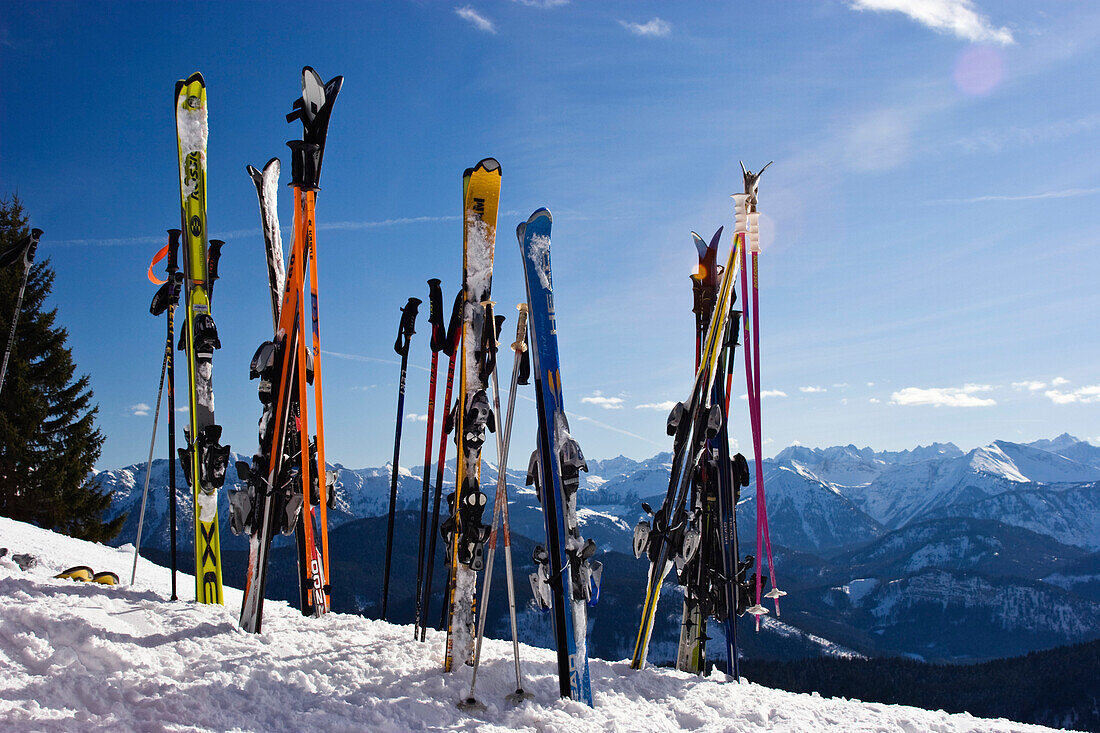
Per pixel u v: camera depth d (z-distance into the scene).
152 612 4.62
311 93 5.06
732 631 5.66
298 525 5.78
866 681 75.12
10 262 5.05
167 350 5.85
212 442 5.73
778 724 4.52
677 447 5.69
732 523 5.79
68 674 3.40
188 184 5.87
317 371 5.41
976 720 4.96
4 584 4.61
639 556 5.54
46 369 26.88
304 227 5.13
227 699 3.54
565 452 4.70
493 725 3.90
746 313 5.89
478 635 4.24
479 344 4.70
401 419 5.89
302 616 5.63
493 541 4.39
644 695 4.88
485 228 4.88
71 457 27.06
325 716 3.58
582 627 4.58
